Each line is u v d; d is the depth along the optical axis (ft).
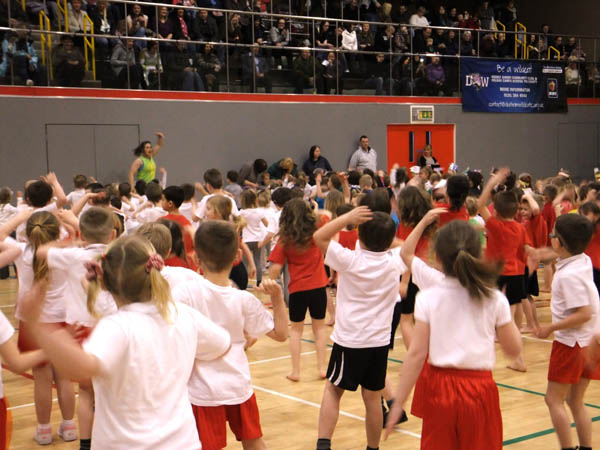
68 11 46.34
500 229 22.71
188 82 50.37
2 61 44.19
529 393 20.12
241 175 51.57
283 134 54.65
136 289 8.51
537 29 86.02
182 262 15.88
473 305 10.70
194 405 11.60
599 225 19.38
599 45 71.77
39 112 45.32
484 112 64.44
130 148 48.57
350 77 57.57
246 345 12.23
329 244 14.44
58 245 15.06
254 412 12.21
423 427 11.00
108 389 8.18
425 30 61.16
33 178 45.42
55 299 15.55
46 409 16.70
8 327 9.19
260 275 34.60
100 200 24.23
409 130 60.95
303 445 16.34
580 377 14.20
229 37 52.65
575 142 70.08
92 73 46.96
